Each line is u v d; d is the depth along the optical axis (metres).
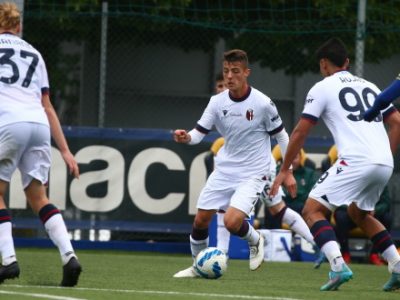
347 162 25.02
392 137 25.91
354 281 30.80
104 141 44.00
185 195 44.31
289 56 50.69
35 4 48.34
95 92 50.91
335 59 26.05
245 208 29.64
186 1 49.47
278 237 42.56
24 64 24.17
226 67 29.77
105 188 44.00
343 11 49.44
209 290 25.17
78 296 21.75
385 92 23.72
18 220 43.41
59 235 23.97
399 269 25.91
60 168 43.72
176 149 44.25
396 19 50.06
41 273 29.62
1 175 23.88
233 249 42.75
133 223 44.12
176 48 52.56
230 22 50.41
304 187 42.19
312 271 35.59
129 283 26.81
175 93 53.00
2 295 21.42
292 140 25.64
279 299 22.70
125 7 49.34
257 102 29.88
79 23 49.03
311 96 25.53
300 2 50.50
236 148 30.17
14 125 23.52
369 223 26.30
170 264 36.75
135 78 52.00
